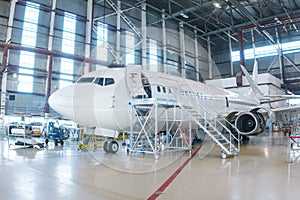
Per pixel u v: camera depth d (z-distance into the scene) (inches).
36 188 146.4
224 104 484.1
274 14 946.1
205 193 135.7
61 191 140.1
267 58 1082.7
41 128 577.9
